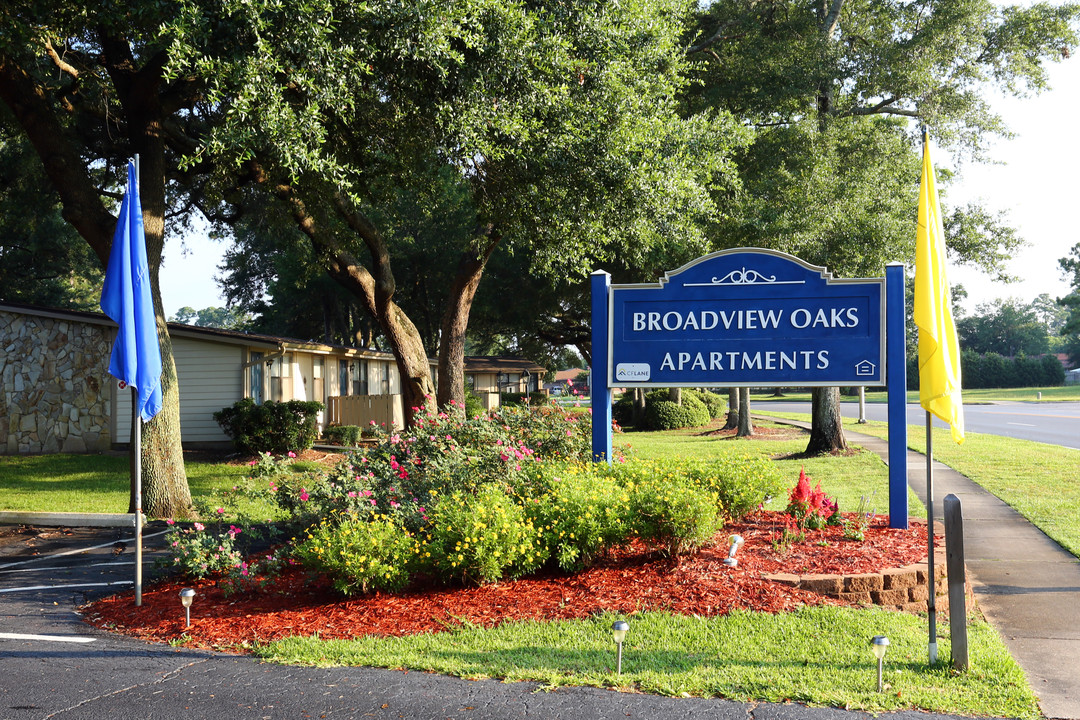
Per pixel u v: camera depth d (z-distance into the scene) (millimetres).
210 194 16859
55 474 15648
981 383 80875
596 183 12445
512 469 8812
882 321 9156
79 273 43156
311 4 9312
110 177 18766
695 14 21906
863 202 17656
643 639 5609
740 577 6762
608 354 9922
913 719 4340
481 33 10969
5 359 18656
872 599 6598
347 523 7188
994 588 7559
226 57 9562
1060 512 11344
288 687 4855
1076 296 71750
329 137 13125
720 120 15336
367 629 5973
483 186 14133
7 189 20984
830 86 19797
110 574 8219
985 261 20078
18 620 6531
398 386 34094
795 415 44250
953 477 15430
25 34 10438
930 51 19484
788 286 9453
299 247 22781
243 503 11914
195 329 20000
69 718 4414
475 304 33781
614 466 9391
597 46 12438
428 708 4516
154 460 11656
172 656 5504
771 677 4887
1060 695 4789
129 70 12438
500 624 6000
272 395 21641
